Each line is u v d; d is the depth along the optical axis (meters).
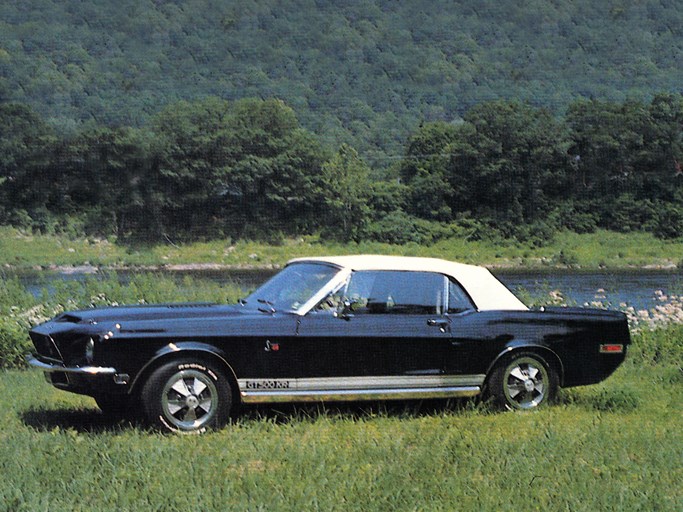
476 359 9.08
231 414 8.66
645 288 59.19
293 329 8.37
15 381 11.24
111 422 8.52
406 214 160.62
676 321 16.84
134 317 8.13
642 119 168.75
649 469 6.75
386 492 5.91
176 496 5.73
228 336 8.12
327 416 8.72
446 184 162.38
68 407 9.35
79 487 5.92
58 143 159.38
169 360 7.96
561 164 165.75
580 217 161.75
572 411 9.35
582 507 5.71
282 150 157.50
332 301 8.66
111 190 154.62
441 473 6.49
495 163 163.00
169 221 153.12
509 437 7.88
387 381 8.71
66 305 16.34
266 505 5.59
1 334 12.93
